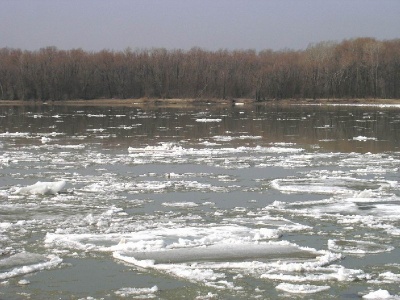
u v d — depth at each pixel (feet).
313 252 37.45
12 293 31.37
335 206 50.34
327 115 167.94
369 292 31.27
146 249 37.73
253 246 38.52
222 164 73.97
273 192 56.65
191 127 127.85
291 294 31.04
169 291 31.53
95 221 45.24
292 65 277.03
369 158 79.05
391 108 207.92
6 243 39.60
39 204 51.01
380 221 45.47
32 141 99.66
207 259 36.01
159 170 69.41
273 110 197.57
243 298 30.58
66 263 35.65
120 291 31.55
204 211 48.93
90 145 94.22
